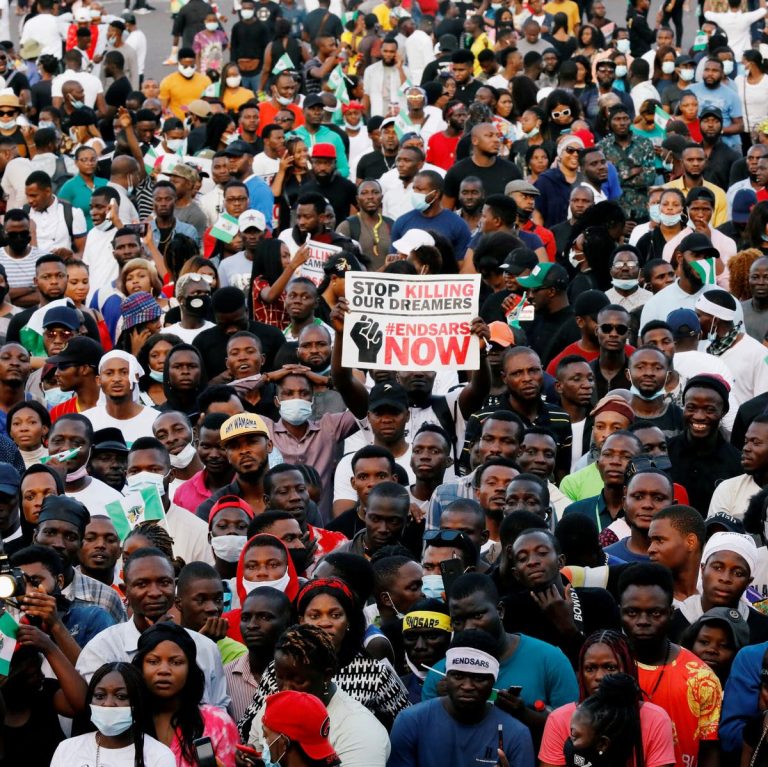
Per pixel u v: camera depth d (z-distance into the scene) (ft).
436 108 94.84
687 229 70.85
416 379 52.54
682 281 61.11
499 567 39.29
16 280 72.79
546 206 79.66
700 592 41.75
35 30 122.01
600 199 79.15
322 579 36.55
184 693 34.17
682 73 101.71
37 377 60.29
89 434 48.52
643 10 124.98
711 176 86.89
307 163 82.89
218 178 81.25
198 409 54.08
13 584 34.27
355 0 129.49
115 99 104.58
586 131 85.81
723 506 47.85
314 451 53.36
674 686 35.45
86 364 55.52
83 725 35.29
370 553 43.32
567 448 51.98
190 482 50.29
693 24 138.92
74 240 79.97
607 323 54.70
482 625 35.65
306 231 70.23
